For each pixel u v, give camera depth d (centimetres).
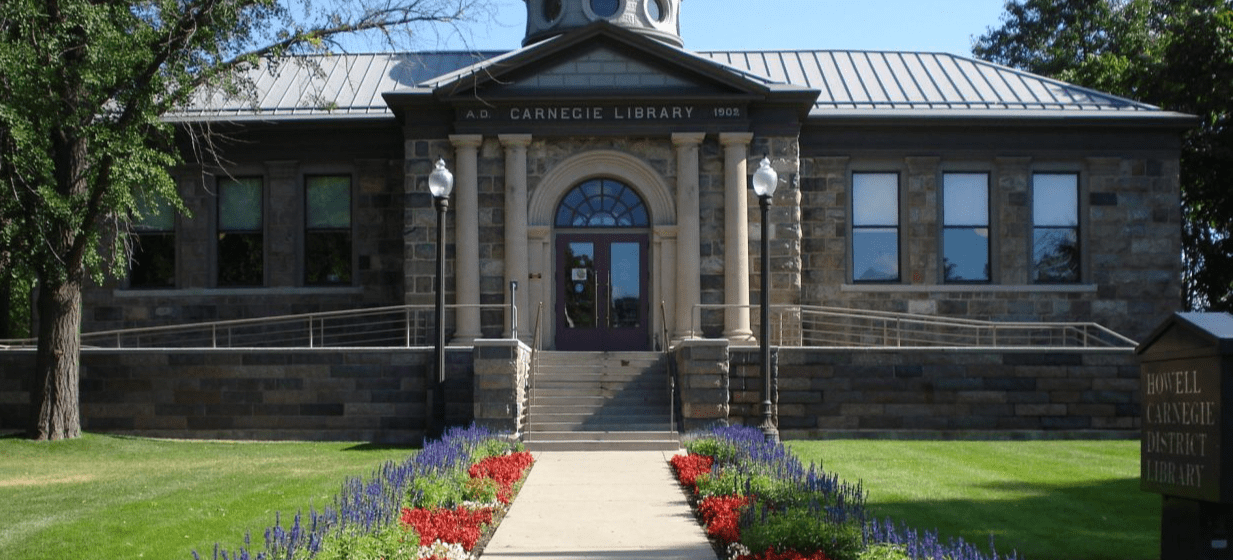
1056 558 1280
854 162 3319
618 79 3042
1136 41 5175
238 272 3362
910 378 2661
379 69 3650
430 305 3014
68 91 2386
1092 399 2672
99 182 2425
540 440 2438
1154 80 4094
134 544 1354
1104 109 3356
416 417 2645
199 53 2492
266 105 3412
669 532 1421
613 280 3111
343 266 3350
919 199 3300
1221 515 785
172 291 3338
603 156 3067
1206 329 757
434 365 2452
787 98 3048
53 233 2459
